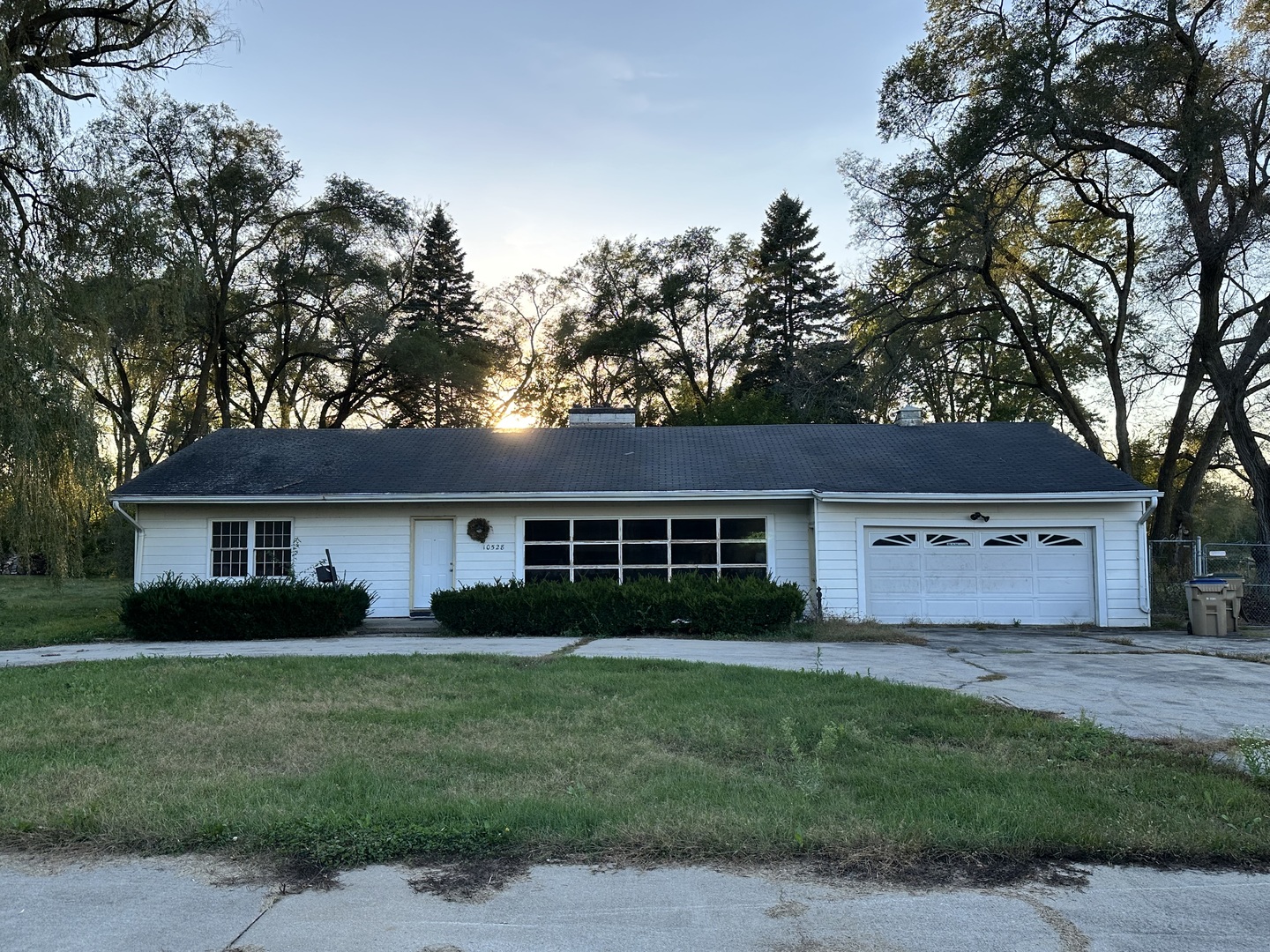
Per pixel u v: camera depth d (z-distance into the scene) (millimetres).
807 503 18922
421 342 37812
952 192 25984
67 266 17406
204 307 31562
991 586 18547
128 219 18000
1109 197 27750
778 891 4434
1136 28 23281
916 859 4801
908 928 4055
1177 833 5062
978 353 36344
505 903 4312
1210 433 26734
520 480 19281
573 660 11656
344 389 40875
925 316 28438
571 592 16047
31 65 17562
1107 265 28641
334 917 4160
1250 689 10008
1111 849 4902
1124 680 10719
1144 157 23703
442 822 5203
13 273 15773
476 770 6426
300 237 35250
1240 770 6480
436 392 41750
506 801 5582
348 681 10102
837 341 43719
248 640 15703
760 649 13641
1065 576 18531
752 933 4004
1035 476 18906
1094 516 18516
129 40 19406
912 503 18516
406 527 19172
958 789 5969
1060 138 24469
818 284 45469
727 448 21328
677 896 4383
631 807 5480
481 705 8664
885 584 18547
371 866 4738
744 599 15594
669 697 9117
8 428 15562
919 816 5348
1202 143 21594
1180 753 6961
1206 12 23266
